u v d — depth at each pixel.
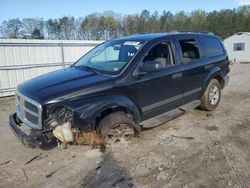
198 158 3.83
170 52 4.91
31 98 3.62
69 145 4.20
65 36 46.41
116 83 4.00
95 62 4.86
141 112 4.40
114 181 3.30
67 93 3.61
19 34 36.84
